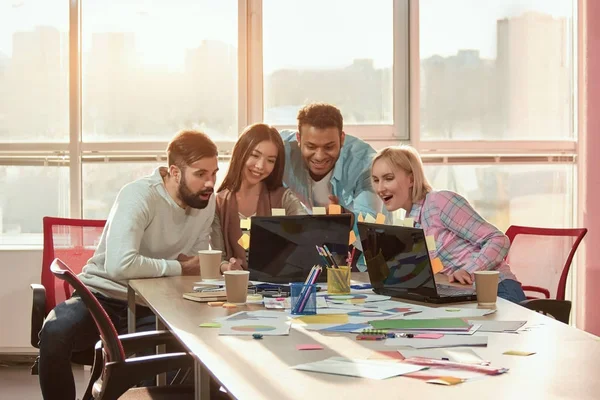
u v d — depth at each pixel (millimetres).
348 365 1566
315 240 2889
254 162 3658
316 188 4238
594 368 1521
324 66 4906
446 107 5004
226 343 1828
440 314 2168
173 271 3191
